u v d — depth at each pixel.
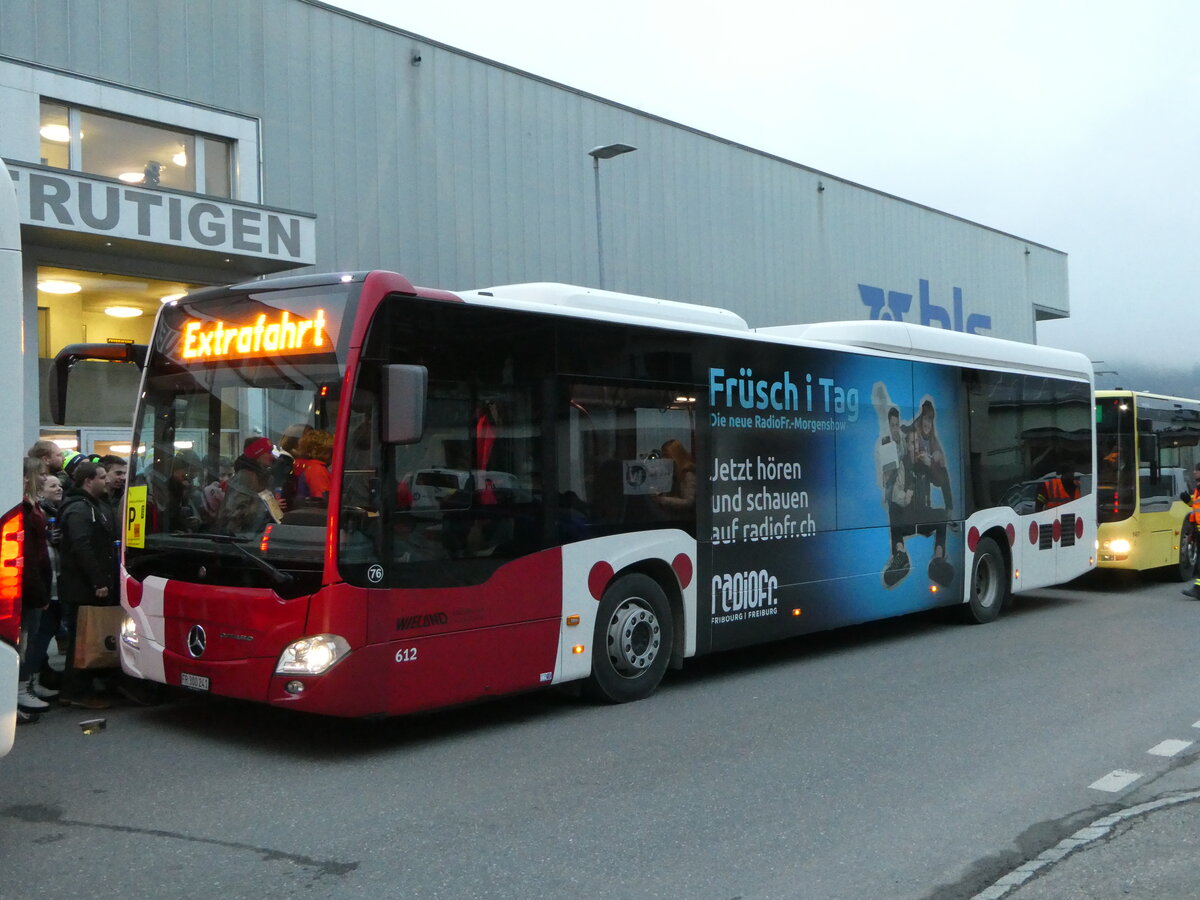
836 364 10.17
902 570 10.88
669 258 24.27
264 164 16.72
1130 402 15.43
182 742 7.11
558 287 8.20
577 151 22.00
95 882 4.66
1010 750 6.82
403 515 6.71
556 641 7.63
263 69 16.81
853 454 10.30
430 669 6.80
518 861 4.91
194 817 5.56
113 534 8.09
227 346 7.11
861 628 12.13
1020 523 12.73
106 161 15.13
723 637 8.94
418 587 6.75
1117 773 6.30
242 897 4.50
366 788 6.07
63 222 12.82
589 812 5.62
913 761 6.58
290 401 6.73
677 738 7.18
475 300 7.19
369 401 6.57
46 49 14.48
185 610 6.95
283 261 15.05
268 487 6.75
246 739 7.20
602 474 7.99
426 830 5.34
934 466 11.41
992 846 5.10
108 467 8.47
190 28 15.95
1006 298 38.16
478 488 7.15
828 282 29.39
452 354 7.02
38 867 4.85
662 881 4.67
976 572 12.08
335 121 17.73
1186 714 7.77
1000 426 12.48
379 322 6.62
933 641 11.14
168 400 7.38
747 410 9.21
